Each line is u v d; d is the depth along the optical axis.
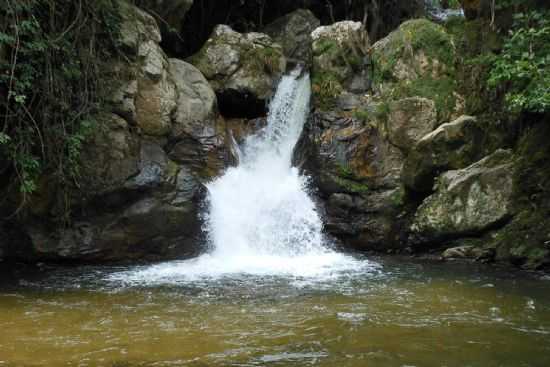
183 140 12.04
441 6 18.05
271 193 11.98
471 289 8.50
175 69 12.60
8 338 6.34
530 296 8.10
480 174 10.70
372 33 17.12
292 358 5.74
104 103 10.75
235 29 18.06
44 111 9.84
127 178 10.62
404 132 11.73
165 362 5.63
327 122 12.21
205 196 11.31
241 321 6.95
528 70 10.09
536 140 10.42
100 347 6.05
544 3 11.08
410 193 11.59
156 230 10.74
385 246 11.53
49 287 8.74
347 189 11.68
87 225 10.52
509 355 5.81
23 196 9.55
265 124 14.06
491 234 10.68
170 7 13.86
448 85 12.05
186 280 9.20
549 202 10.02
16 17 9.00
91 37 10.57
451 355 5.82
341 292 8.34
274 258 11.06
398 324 6.81
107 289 8.60
